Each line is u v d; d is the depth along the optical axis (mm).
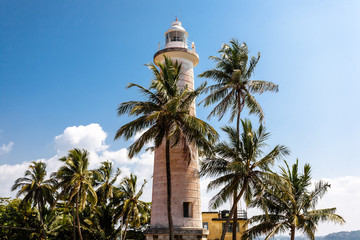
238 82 28656
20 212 47656
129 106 23016
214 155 24391
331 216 27688
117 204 45844
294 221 25734
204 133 21516
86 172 38594
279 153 24062
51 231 46875
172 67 24375
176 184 27531
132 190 41625
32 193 43312
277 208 28219
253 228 28609
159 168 28594
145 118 22062
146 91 22969
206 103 29094
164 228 26141
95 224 44781
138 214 42719
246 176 23781
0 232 45719
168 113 22109
